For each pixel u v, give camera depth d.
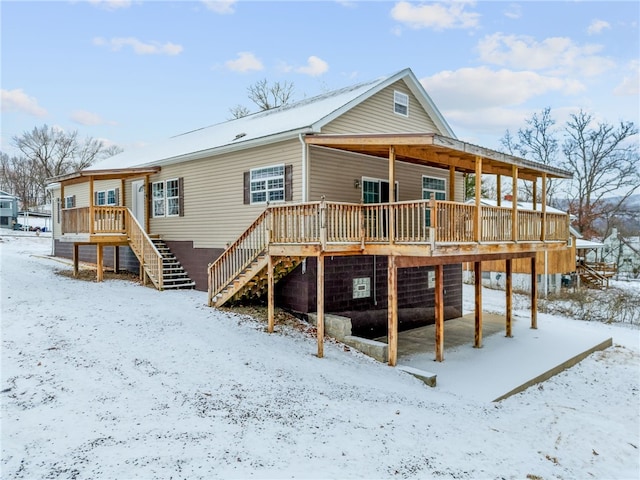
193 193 14.62
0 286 12.55
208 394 6.51
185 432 5.29
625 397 9.09
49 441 4.91
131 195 17.84
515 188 11.38
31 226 48.00
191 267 14.66
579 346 12.25
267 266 10.53
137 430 5.26
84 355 7.62
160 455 4.73
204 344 8.72
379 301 12.93
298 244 9.48
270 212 10.23
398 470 4.89
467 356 10.87
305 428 5.71
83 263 20.33
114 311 10.55
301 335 10.33
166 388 6.59
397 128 14.13
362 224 9.97
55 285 13.39
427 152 10.40
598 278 28.02
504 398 8.37
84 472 4.35
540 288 24.47
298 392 6.96
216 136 15.80
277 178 11.83
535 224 12.56
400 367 9.30
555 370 10.25
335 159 11.82
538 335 13.47
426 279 14.68
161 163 15.62
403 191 13.97
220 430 5.42
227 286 11.55
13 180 66.12
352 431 5.76
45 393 6.11
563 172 13.32
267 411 6.12
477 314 11.74
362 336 12.38
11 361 7.14
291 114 14.06
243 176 12.85
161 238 16.02
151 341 8.62
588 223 36.16
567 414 7.83
